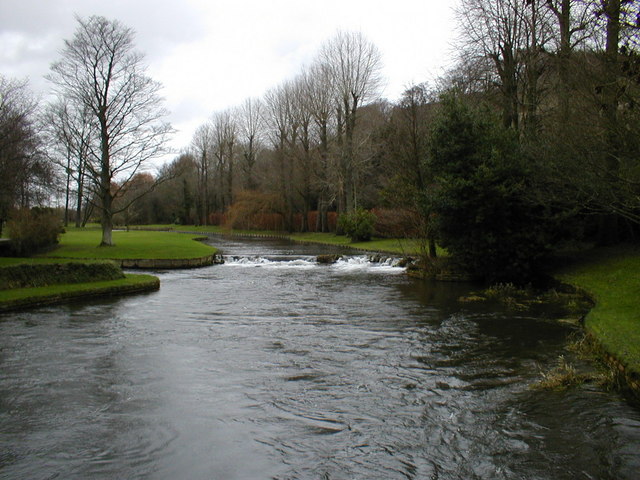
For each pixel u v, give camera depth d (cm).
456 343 1036
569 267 1786
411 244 3170
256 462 546
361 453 565
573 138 808
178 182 9131
